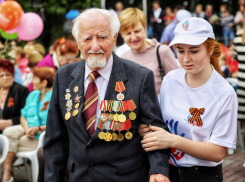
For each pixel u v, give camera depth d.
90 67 2.02
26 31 5.16
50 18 12.78
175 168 2.29
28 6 11.56
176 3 19.77
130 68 2.09
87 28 1.95
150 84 2.06
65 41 4.27
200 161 2.13
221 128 2.02
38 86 4.14
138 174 2.04
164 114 2.22
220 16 13.17
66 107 2.09
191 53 2.00
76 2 12.57
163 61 3.29
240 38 4.29
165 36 8.67
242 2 9.70
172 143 1.98
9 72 4.35
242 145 5.52
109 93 2.03
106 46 1.97
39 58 5.57
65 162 2.23
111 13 2.04
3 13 4.72
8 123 4.23
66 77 2.16
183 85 2.15
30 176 4.52
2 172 3.99
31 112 4.06
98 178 1.99
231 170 4.39
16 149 4.00
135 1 18.77
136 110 2.01
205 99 2.07
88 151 2.00
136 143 2.04
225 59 6.19
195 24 1.99
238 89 4.33
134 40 3.29
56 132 2.18
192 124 2.08
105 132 1.98
